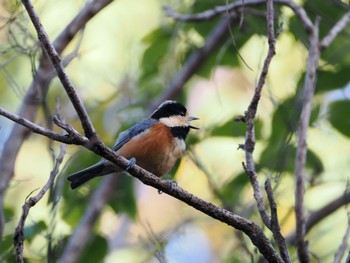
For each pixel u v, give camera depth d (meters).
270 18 7.94
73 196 13.30
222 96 16.78
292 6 11.28
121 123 13.22
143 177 7.72
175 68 14.69
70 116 13.73
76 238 12.45
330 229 13.47
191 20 13.05
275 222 7.56
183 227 12.41
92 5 11.07
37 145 15.19
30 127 7.09
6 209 12.32
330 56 13.62
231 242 14.71
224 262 12.52
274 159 11.80
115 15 16.39
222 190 13.24
